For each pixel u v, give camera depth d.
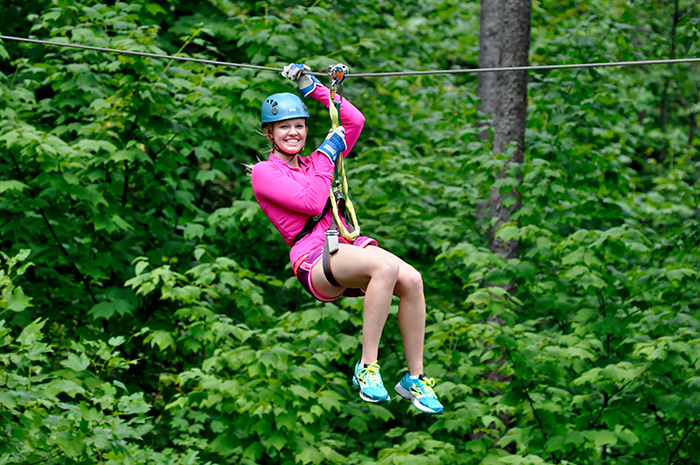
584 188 12.93
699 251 11.48
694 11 18.16
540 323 12.82
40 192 11.30
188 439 10.42
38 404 8.01
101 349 8.23
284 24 12.41
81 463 7.75
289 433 10.11
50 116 12.62
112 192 11.40
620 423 9.42
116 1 12.66
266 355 9.72
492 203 12.55
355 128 6.31
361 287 5.62
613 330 10.01
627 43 13.95
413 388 5.64
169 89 11.38
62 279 11.37
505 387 10.33
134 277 10.88
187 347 10.38
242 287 10.53
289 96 5.91
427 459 9.38
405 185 13.59
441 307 12.46
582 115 12.94
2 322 7.36
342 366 13.30
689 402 9.02
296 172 5.91
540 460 8.98
